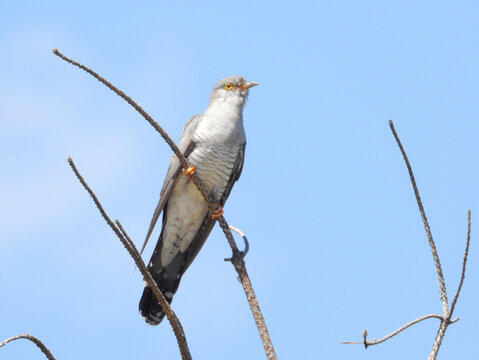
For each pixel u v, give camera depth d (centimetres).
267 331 605
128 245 545
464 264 533
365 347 528
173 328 562
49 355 507
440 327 531
